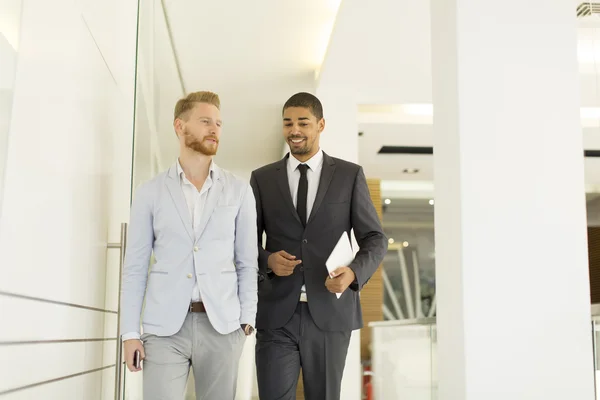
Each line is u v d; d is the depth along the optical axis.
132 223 2.75
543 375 2.72
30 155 1.92
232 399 2.74
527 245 2.79
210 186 2.80
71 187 2.44
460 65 2.87
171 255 2.70
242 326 2.77
